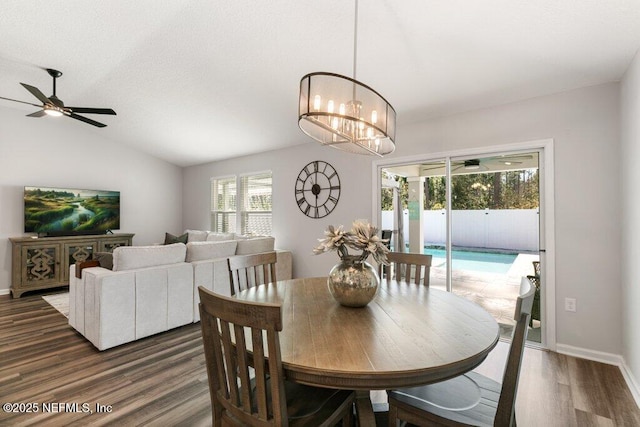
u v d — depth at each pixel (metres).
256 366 1.05
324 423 1.19
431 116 3.51
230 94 3.75
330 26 2.39
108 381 2.26
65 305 4.13
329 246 1.65
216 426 1.27
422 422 1.27
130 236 5.66
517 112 3.01
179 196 7.03
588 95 2.66
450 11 2.07
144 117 4.71
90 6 2.53
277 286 2.15
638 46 2.10
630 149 2.25
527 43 2.26
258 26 2.55
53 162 5.21
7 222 4.75
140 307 2.98
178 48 3.02
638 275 2.10
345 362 1.07
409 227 3.85
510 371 1.11
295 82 3.30
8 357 2.63
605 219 2.58
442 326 1.41
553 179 2.80
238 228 5.89
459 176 3.49
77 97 4.11
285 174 5.16
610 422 1.84
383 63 2.71
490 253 3.33
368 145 2.20
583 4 1.88
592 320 2.62
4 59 3.30
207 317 1.22
